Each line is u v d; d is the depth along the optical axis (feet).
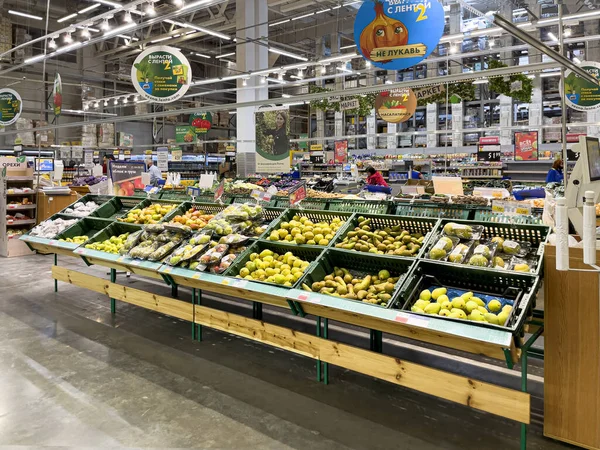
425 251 11.07
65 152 66.49
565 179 9.70
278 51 51.67
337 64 66.49
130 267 15.66
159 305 15.03
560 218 6.59
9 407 10.60
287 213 14.90
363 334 15.20
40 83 70.38
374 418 10.17
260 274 12.31
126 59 79.20
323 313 11.02
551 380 9.08
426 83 16.62
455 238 11.19
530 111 59.52
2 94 40.98
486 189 18.03
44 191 29.30
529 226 10.59
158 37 54.90
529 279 9.19
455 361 13.14
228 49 81.46
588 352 8.61
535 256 10.05
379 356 10.05
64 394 11.23
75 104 75.66
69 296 20.02
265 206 16.67
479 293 9.89
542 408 10.52
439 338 9.19
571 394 8.86
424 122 76.48
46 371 12.52
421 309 9.34
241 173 49.52
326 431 9.64
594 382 8.59
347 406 10.69
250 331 12.54
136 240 16.08
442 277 10.53
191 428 9.75
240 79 49.55
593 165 8.11
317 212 14.49
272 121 22.13
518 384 11.70
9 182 30.35
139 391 11.41
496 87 33.50
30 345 14.38
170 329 15.93
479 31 33.94
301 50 70.13
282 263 12.67
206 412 10.41
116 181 22.29
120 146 68.23
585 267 8.51
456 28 53.16
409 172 51.42
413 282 10.30
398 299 9.85
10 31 61.57
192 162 79.20
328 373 12.35
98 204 22.76
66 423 9.93
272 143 22.22
